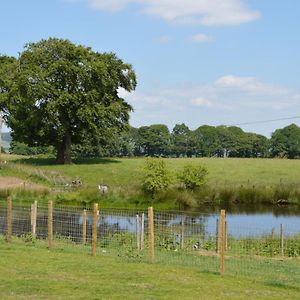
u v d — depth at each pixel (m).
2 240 21.67
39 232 26.22
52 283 13.43
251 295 13.01
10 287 12.86
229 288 13.69
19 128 78.94
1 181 57.88
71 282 13.66
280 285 14.42
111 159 89.31
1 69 83.50
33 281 13.58
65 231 27.08
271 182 60.31
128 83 83.19
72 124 79.75
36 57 76.44
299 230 31.89
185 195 48.75
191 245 22.77
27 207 38.03
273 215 43.50
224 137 162.62
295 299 12.73
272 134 156.12
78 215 33.41
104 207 46.12
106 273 15.05
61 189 52.59
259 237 24.91
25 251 18.72
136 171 69.56
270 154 157.50
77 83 77.00
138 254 19.20
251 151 160.62
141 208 45.91
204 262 18.39
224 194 50.88
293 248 22.81
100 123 78.81
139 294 12.59
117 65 81.69
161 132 160.00
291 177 68.56
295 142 151.38
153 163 50.28
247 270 16.98
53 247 20.28
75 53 76.94
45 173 61.38
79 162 82.38
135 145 159.88
